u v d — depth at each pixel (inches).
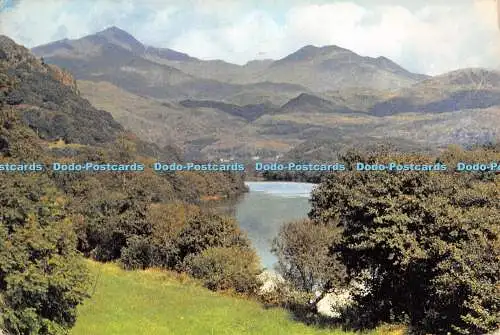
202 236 2012.8
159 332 909.2
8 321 661.3
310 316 1138.7
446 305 824.9
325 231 1296.8
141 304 1159.6
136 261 2096.5
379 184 947.3
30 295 673.0
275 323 1034.1
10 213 681.0
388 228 890.1
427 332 849.5
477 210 855.1
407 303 971.3
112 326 905.5
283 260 1378.0
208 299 1326.3
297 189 6274.6
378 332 912.3
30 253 684.1
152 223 2142.0
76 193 3297.2
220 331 959.0
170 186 4507.9
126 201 2470.5
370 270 1037.2
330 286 1267.2
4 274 665.6
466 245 778.8
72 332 813.9
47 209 724.7
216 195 5423.2
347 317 1069.1
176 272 1920.5
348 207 1001.5
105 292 1243.8
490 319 695.1
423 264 866.1
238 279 1590.8
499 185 1091.3
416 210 898.1
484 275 733.9
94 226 2362.2
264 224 3597.4
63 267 705.0
